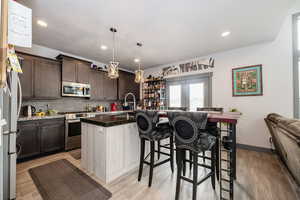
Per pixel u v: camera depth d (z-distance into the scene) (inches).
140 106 207.9
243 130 122.9
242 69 124.0
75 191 64.3
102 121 72.9
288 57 105.2
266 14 76.3
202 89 150.6
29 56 109.0
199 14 76.2
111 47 125.0
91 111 156.6
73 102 149.2
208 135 58.4
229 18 80.0
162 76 184.2
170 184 70.4
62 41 112.7
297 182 64.9
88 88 149.6
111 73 86.3
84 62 147.2
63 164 92.0
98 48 127.5
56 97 124.8
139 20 82.2
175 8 71.1
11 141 58.7
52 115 111.9
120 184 69.9
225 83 133.4
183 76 163.8
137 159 87.5
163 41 111.7
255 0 65.4
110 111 165.8
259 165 89.7
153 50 131.6
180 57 152.3
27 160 97.9
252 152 113.7
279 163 92.5
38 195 61.6
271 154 108.9
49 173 80.2
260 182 71.1
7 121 57.6
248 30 94.3
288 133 54.8
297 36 103.0
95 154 77.2
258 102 116.4
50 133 109.1
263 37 105.0
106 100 179.6
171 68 176.1
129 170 82.0
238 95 126.0
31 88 109.3
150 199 59.4
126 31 95.5
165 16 78.0
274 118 81.6
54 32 97.4
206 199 59.7
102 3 67.6
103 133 71.5
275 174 78.5
